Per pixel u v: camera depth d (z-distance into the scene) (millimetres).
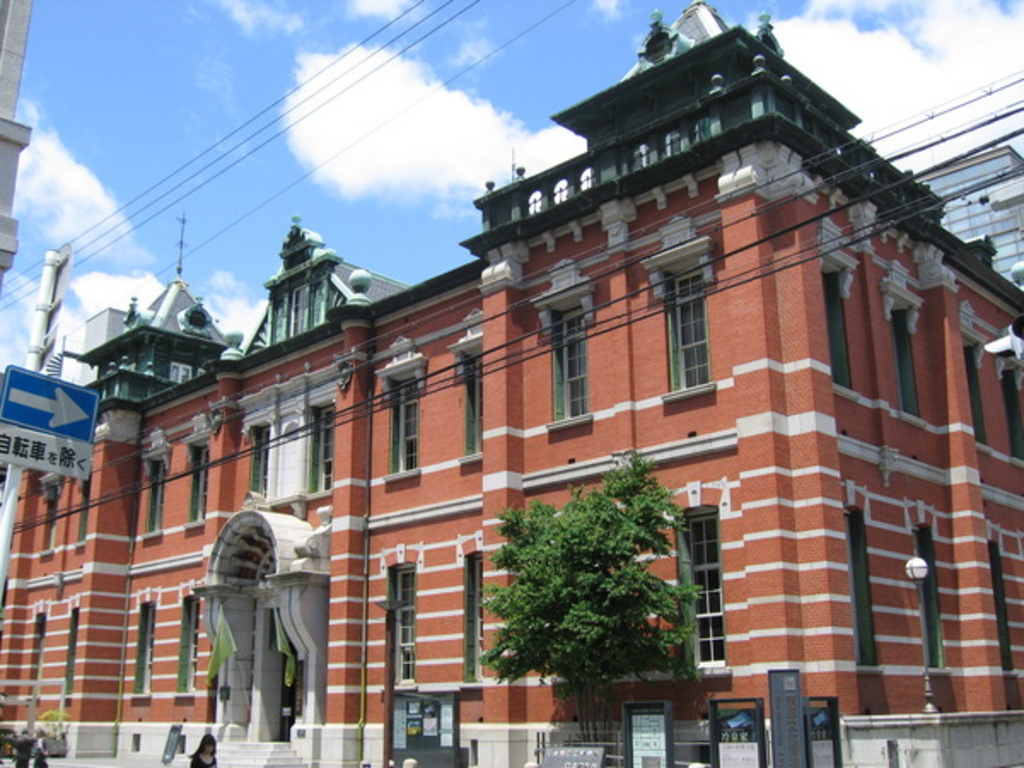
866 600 21453
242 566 32469
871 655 21094
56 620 41125
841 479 21656
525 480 25391
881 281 24828
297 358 34062
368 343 31203
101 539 39250
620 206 24484
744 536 20719
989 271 29500
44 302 12000
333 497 30406
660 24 26359
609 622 19141
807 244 21984
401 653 28266
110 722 37938
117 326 53000
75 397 11297
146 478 40062
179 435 38750
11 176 14289
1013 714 23203
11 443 10633
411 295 30031
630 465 22297
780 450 20656
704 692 20844
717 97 22969
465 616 26312
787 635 19422
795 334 21281
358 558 29516
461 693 25797
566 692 20859
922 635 22750
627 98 25297
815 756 17547
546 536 20484
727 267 22297
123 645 38875
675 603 20125
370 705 28250
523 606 20172
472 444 27656
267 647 31328
